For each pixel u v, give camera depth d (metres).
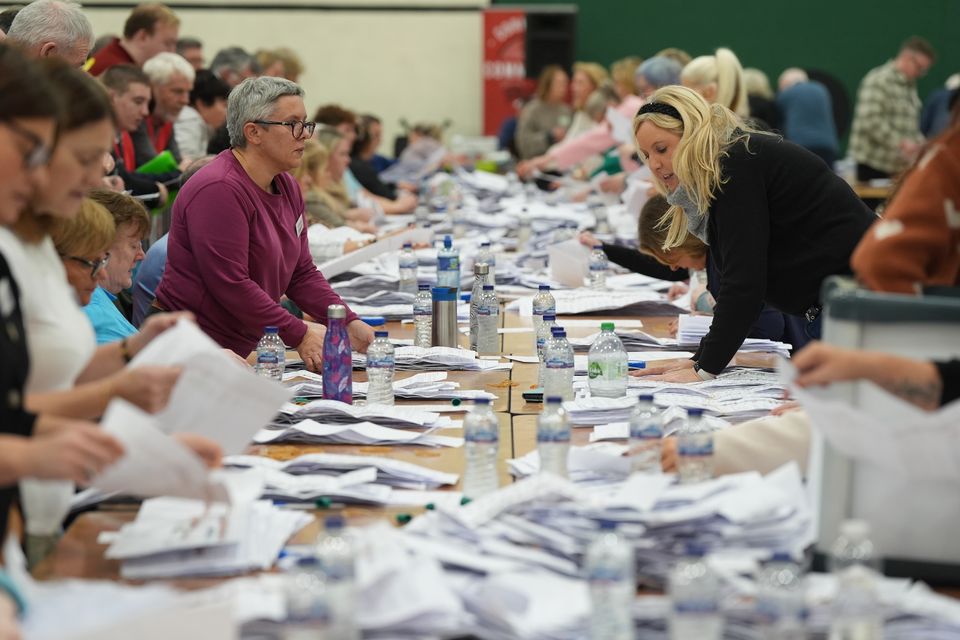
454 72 25.48
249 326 7.00
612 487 4.29
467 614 3.32
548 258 11.20
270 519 4.16
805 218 6.09
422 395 6.21
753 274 6.02
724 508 3.74
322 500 4.43
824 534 3.75
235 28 25.11
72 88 3.74
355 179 16.91
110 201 6.71
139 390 3.89
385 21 25.27
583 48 25.70
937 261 4.00
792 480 4.04
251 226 7.11
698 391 5.93
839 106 23.64
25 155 3.46
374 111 25.61
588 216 13.87
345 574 3.12
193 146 12.78
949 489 3.67
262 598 3.36
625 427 5.39
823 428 3.67
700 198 6.04
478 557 3.65
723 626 3.24
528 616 3.28
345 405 5.59
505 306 9.48
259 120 6.99
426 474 4.74
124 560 3.82
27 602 3.20
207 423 4.10
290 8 25.11
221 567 3.74
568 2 25.59
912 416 3.53
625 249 9.38
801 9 25.28
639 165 13.94
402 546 3.69
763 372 6.49
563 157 16.72
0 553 3.55
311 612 3.01
